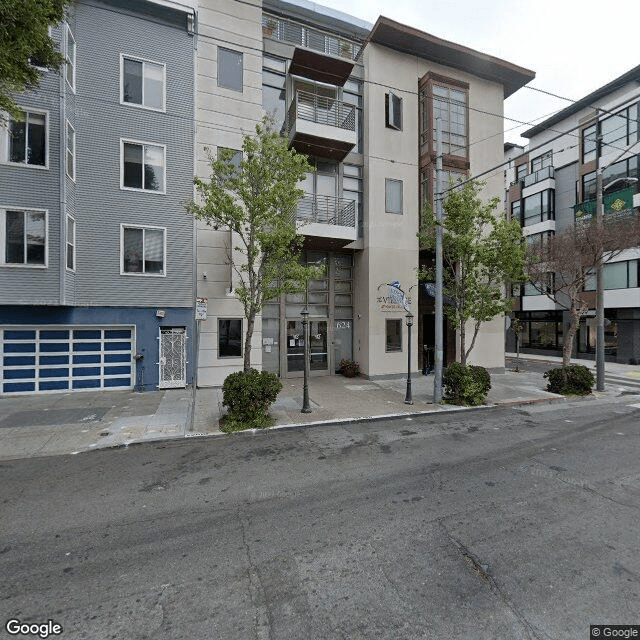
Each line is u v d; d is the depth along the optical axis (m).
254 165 8.34
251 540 3.94
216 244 12.70
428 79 14.89
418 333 15.38
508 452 6.71
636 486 5.25
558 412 9.91
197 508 4.66
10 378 11.02
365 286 14.70
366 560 3.58
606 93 22.16
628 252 20.11
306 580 3.30
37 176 10.36
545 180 26.05
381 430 8.17
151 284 12.07
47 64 6.69
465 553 3.67
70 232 11.11
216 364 12.66
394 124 14.91
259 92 13.24
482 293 10.81
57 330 11.38
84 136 11.31
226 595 3.12
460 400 10.36
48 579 3.33
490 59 15.63
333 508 4.64
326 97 13.75
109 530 4.15
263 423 8.22
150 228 12.03
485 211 10.61
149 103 12.13
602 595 3.06
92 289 11.44
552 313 25.70
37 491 5.16
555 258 12.37
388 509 4.60
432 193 14.81
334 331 15.46
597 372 12.89
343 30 15.70
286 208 8.67
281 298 14.48
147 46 12.03
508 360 23.28
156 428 8.02
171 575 3.38
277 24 14.53
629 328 20.36
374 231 14.52
